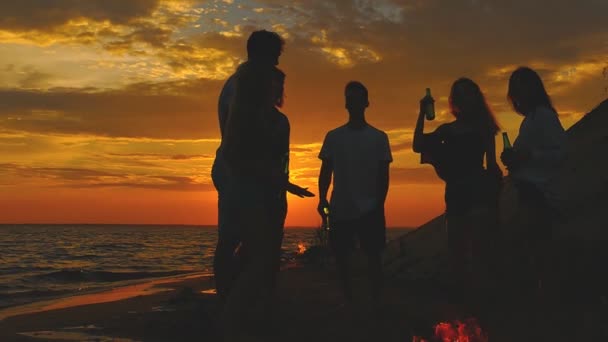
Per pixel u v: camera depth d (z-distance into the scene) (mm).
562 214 3799
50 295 10641
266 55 3639
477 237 4184
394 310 4789
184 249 54500
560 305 4043
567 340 3490
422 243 7621
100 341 3900
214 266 3701
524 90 3930
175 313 4980
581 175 5934
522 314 3996
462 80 4305
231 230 3025
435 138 4297
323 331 4039
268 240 2959
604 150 6145
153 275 18391
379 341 3721
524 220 3857
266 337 3846
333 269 8758
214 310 4477
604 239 4789
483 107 4266
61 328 4520
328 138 4895
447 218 4270
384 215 4801
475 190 4137
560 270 4527
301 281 7516
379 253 4828
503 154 3846
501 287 4270
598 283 4359
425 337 3770
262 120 3006
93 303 6395
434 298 5406
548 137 3725
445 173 4238
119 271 21297
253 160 2945
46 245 64000
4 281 16609
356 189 4727
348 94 4789
